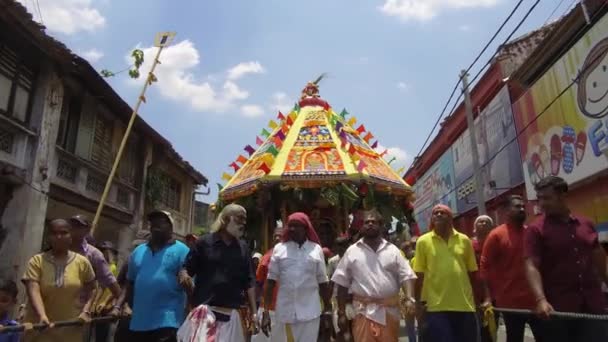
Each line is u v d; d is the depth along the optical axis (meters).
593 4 10.16
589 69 10.52
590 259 3.53
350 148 8.77
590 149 10.54
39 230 10.27
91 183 13.20
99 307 5.96
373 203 8.59
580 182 11.01
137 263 4.62
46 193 10.59
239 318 4.15
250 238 9.44
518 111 14.24
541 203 3.65
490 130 16.53
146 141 16.62
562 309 3.48
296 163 8.76
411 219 9.90
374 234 4.74
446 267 4.45
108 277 4.90
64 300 4.21
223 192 9.34
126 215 15.45
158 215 4.70
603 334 3.35
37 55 10.51
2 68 9.60
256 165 9.32
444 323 4.30
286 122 10.18
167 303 4.41
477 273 4.67
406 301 4.48
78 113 12.52
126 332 4.84
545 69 12.84
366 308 4.48
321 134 9.52
